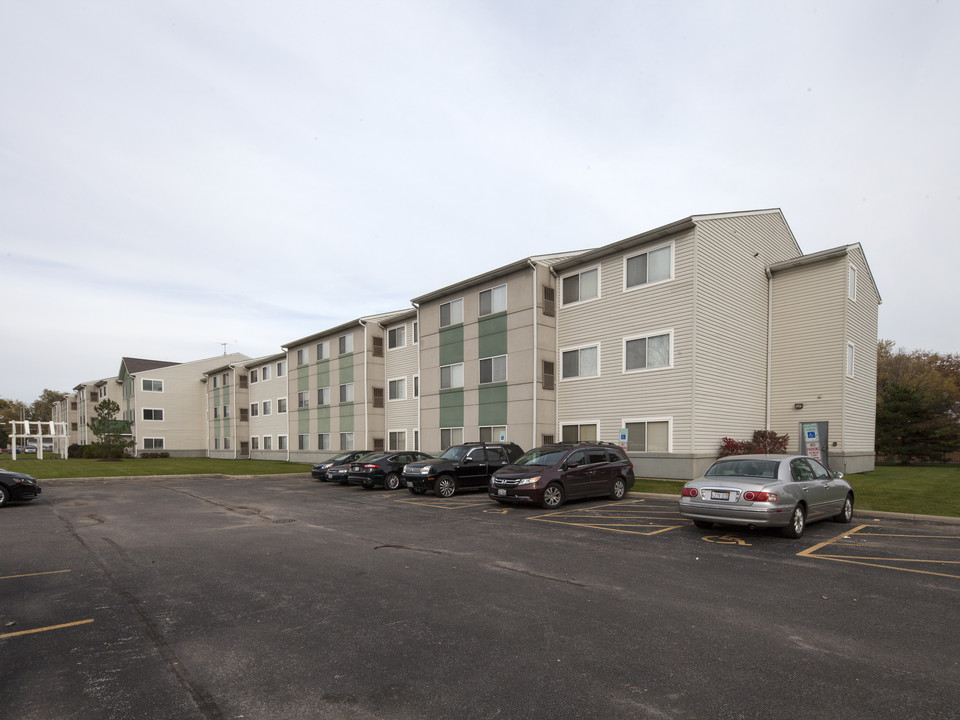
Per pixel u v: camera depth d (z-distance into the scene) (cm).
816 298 1967
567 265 2144
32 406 10469
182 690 386
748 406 1958
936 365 4253
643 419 1864
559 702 362
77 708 359
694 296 1739
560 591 618
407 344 3038
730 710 351
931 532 951
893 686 382
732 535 938
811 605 561
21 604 587
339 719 344
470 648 455
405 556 807
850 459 1947
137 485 2148
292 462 3862
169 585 660
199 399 5528
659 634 484
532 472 1298
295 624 518
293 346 3931
